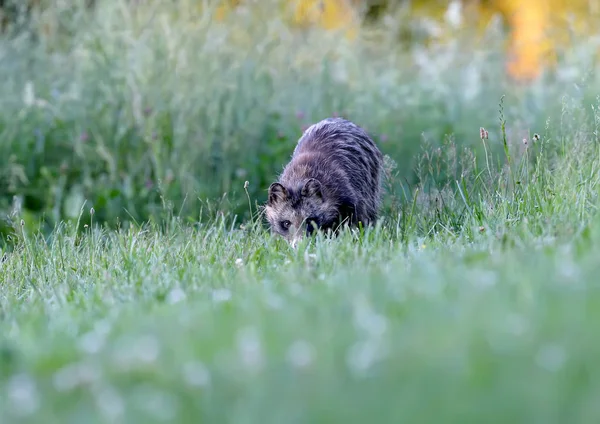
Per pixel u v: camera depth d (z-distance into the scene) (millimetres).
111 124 17203
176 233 13031
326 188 12617
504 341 5242
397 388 4859
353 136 13430
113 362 5785
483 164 14664
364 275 7832
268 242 11359
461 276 7098
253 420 4766
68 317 8188
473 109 19312
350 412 4668
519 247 8500
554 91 19219
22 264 11961
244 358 5426
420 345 5328
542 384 4648
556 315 5559
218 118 17219
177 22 17578
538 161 11641
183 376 5410
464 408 4520
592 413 4309
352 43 19938
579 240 8172
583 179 11227
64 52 18625
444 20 24797
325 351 5473
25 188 17188
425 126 18781
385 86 19734
